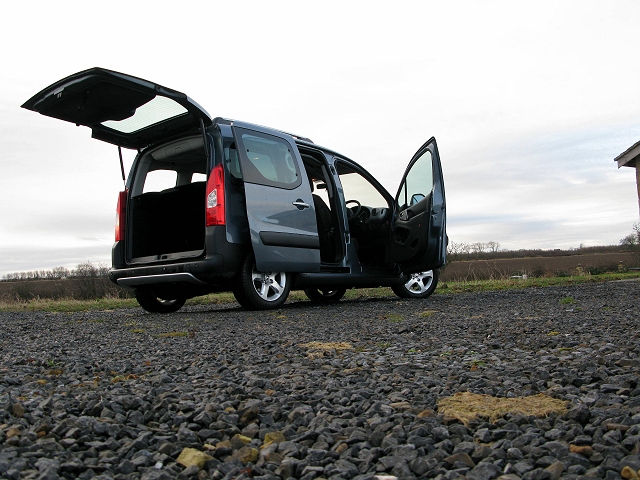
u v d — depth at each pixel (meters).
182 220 6.59
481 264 13.79
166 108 5.63
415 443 1.45
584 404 1.73
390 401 1.90
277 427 1.65
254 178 5.92
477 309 5.59
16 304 10.82
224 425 1.64
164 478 1.25
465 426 1.58
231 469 1.31
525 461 1.31
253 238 5.78
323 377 2.34
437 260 6.98
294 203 6.31
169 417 1.73
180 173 6.69
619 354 2.59
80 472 1.30
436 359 2.72
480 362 2.60
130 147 6.41
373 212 7.82
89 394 2.05
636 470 1.23
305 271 6.38
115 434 1.56
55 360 2.98
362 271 7.29
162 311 6.91
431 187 7.00
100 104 5.50
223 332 4.20
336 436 1.53
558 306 5.57
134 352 3.25
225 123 5.96
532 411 1.71
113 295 13.84
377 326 4.34
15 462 1.32
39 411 1.78
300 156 6.64
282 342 3.50
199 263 5.61
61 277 14.60
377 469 1.30
